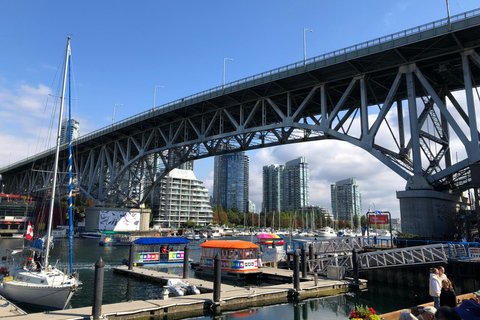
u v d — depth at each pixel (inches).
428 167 1624.0
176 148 2738.7
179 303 834.8
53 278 936.9
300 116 2380.7
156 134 2886.3
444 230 1449.3
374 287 1214.9
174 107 2465.6
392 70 1724.9
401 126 1881.2
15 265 1073.5
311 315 879.7
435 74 1740.9
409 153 1793.8
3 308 760.3
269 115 2551.7
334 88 1974.7
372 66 1713.8
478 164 1269.7
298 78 1894.7
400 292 1162.0
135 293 1119.0
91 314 721.0
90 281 1312.7
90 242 3294.8
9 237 4018.2
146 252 1688.0
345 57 1668.3
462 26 1359.5
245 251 1364.4
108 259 2010.3
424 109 1803.6
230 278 1337.4
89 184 3563.0
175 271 1578.5
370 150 1648.6
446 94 1765.5
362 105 1726.1
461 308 274.4
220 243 1427.2
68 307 963.3
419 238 1395.2
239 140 2429.9
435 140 1710.1
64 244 3063.5
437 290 555.5
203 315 852.6
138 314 773.3
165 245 1766.7
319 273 1322.6
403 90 1936.5
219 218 7568.9
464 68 1446.9
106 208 3604.8
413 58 1595.7
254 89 2060.8
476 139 1355.8
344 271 1253.7
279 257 1732.3
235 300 915.4
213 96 2212.1
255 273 1360.7
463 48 1457.9
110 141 3348.9
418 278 1275.8
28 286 921.5
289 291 1025.5
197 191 6924.2
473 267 1129.4
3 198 4756.4
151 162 3366.1
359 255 1269.7
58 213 4347.9
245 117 2564.0
